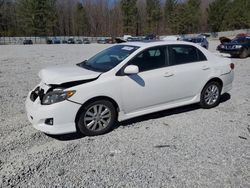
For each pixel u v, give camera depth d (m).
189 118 5.64
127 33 86.69
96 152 4.22
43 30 75.56
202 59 6.02
